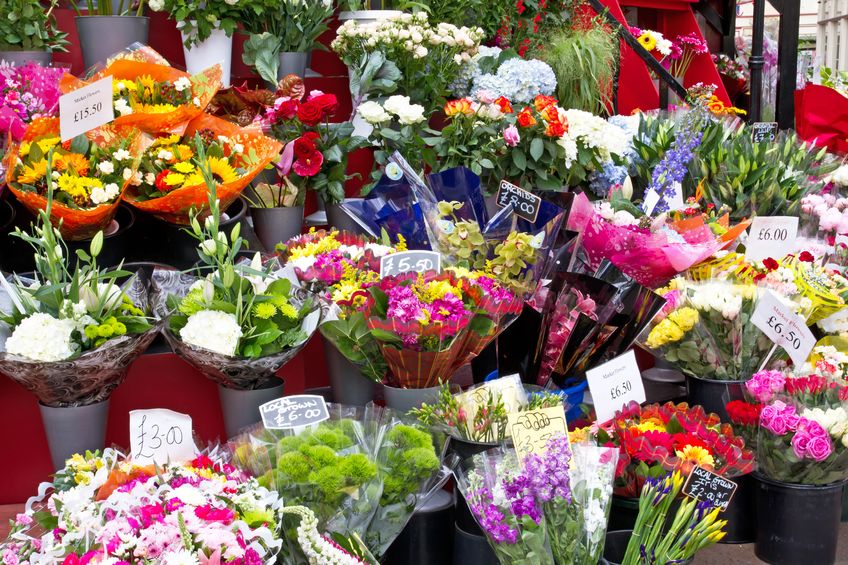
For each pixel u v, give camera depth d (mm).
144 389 2262
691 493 1999
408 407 2225
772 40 7809
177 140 2600
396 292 2090
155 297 2246
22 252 2498
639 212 3049
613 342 2531
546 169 3369
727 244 3082
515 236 2479
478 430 2105
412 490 1907
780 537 2303
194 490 1570
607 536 2002
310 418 1955
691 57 6727
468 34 3750
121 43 2969
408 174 2762
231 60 3412
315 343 2777
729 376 2703
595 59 4746
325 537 1735
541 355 2539
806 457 2230
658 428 2197
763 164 3520
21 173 2369
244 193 2848
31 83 2682
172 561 1370
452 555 2078
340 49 3500
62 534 1562
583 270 3047
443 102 3637
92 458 1886
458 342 2170
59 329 1940
